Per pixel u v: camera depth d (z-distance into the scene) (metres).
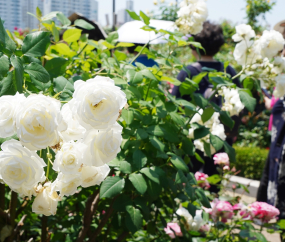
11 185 0.77
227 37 9.58
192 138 1.92
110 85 0.75
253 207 1.99
